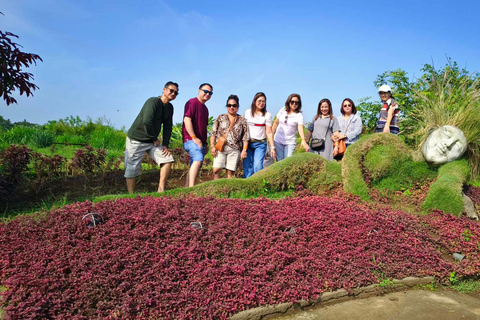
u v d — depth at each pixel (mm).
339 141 7109
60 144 14133
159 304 2994
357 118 7293
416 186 6938
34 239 3621
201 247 3707
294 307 3365
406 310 3471
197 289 3223
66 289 3012
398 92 10750
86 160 7395
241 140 6414
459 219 5738
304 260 3820
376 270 3945
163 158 6035
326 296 3521
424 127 7625
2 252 3402
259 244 3953
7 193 5688
